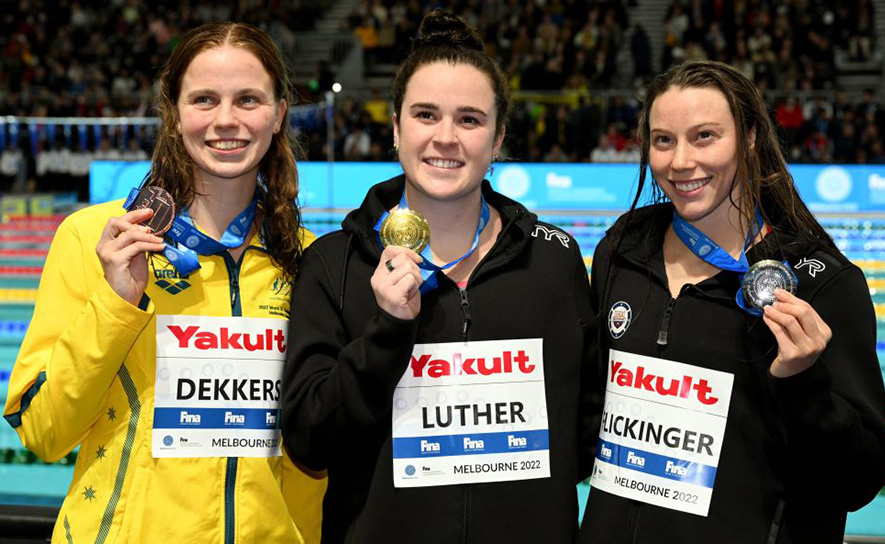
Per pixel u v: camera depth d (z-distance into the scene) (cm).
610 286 225
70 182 1476
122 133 1436
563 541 209
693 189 209
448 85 206
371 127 1373
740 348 204
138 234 196
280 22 1878
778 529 199
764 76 1500
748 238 213
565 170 1240
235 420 214
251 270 224
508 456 209
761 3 1700
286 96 232
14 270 1099
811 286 201
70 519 210
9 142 1477
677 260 220
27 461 526
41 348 210
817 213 1202
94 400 201
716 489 201
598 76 1535
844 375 196
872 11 1714
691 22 1692
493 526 206
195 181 222
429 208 218
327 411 200
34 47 1889
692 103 206
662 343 209
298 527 232
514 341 212
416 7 1809
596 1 1755
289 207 233
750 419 202
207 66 213
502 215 224
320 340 213
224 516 211
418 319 200
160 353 212
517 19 1783
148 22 1916
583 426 229
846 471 193
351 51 1841
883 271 1016
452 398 210
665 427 207
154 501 207
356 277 217
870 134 1298
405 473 207
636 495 208
